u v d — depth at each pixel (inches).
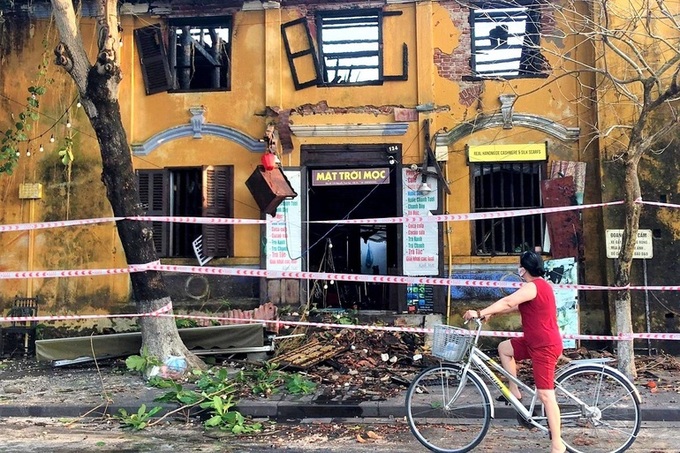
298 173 412.8
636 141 299.7
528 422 209.0
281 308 402.0
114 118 319.9
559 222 392.8
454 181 405.4
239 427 242.5
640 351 374.3
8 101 429.7
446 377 217.3
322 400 277.6
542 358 197.9
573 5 359.6
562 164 395.9
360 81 417.1
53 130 429.7
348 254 494.3
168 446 224.4
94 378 326.3
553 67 402.3
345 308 431.5
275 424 256.2
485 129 405.7
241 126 420.2
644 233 379.6
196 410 267.6
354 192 491.8
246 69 422.9
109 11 313.6
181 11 426.6
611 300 377.1
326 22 424.2
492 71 414.3
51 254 424.2
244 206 419.2
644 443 223.5
